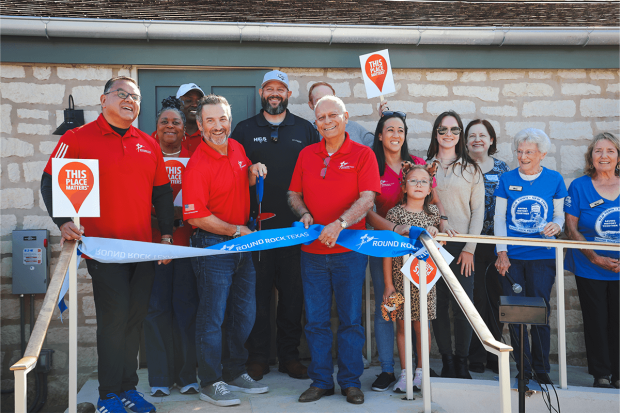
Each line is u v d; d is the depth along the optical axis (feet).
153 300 11.25
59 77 14.29
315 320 10.84
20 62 13.97
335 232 9.82
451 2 17.40
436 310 12.57
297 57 14.92
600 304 13.00
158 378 11.09
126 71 14.55
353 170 10.58
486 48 15.51
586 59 15.76
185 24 13.98
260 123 13.24
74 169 8.88
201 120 10.43
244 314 11.09
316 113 10.53
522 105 15.92
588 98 16.05
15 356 13.85
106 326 9.50
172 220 10.58
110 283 9.43
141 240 9.90
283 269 12.85
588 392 11.44
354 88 15.42
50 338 13.97
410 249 10.38
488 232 13.87
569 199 13.99
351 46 15.08
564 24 15.72
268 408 10.12
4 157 14.10
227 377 11.39
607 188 13.51
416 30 14.71
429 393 9.93
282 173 12.95
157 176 10.42
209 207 10.57
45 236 13.82
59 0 14.84
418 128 15.71
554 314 15.51
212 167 10.46
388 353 11.77
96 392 11.63
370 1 16.96
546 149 12.88
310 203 10.85
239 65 14.69
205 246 10.42
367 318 14.17
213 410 10.00
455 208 12.80
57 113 14.30
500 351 7.37
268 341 12.89
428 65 15.39
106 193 9.55
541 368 12.30
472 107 15.84
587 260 13.25
